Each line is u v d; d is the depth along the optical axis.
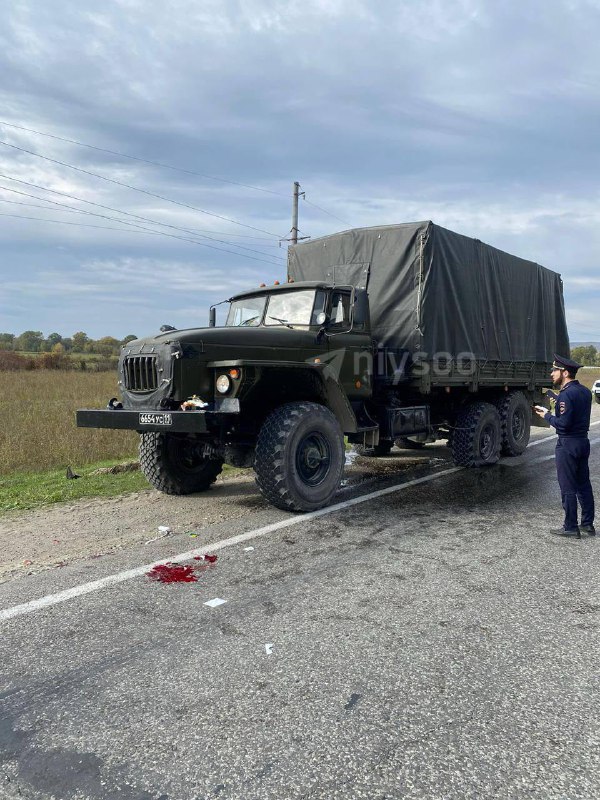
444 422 8.47
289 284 6.75
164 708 2.47
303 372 5.96
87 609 3.45
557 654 2.93
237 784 2.02
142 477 7.62
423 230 7.16
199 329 5.63
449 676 2.71
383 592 3.71
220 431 5.57
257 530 5.11
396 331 7.38
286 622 3.27
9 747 2.24
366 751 2.19
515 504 6.14
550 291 10.89
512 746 2.22
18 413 12.88
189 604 3.52
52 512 5.89
